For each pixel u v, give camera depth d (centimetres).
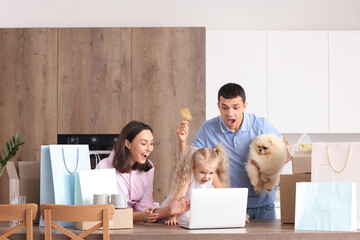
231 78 491
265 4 523
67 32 470
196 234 214
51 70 469
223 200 229
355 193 226
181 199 248
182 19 520
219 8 522
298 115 490
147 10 518
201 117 469
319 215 225
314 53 491
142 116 469
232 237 215
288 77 491
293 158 254
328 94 491
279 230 226
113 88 469
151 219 246
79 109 468
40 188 245
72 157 248
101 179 241
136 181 274
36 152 466
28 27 512
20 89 468
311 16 520
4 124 466
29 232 210
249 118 306
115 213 227
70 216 208
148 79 470
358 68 491
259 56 491
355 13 520
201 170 246
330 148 235
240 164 303
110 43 470
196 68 470
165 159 466
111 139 466
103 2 517
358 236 218
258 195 297
